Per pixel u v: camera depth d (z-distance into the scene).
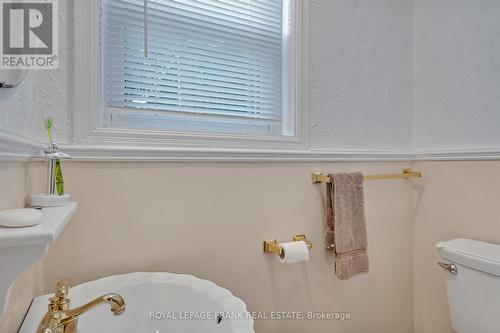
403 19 1.58
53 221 0.49
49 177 0.72
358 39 1.44
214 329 0.74
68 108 0.89
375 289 1.47
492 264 1.08
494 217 1.28
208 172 1.08
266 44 1.34
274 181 1.21
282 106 1.37
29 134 0.72
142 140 0.98
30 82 0.73
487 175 1.30
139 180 0.97
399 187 1.55
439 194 1.47
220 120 1.23
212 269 1.08
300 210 1.27
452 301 1.23
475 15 1.35
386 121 1.51
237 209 1.13
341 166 1.38
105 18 1.05
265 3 1.34
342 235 1.22
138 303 0.84
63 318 0.57
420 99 1.57
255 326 1.17
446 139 1.46
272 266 1.20
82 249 0.89
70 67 0.89
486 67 1.31
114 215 0.93
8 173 0.55
